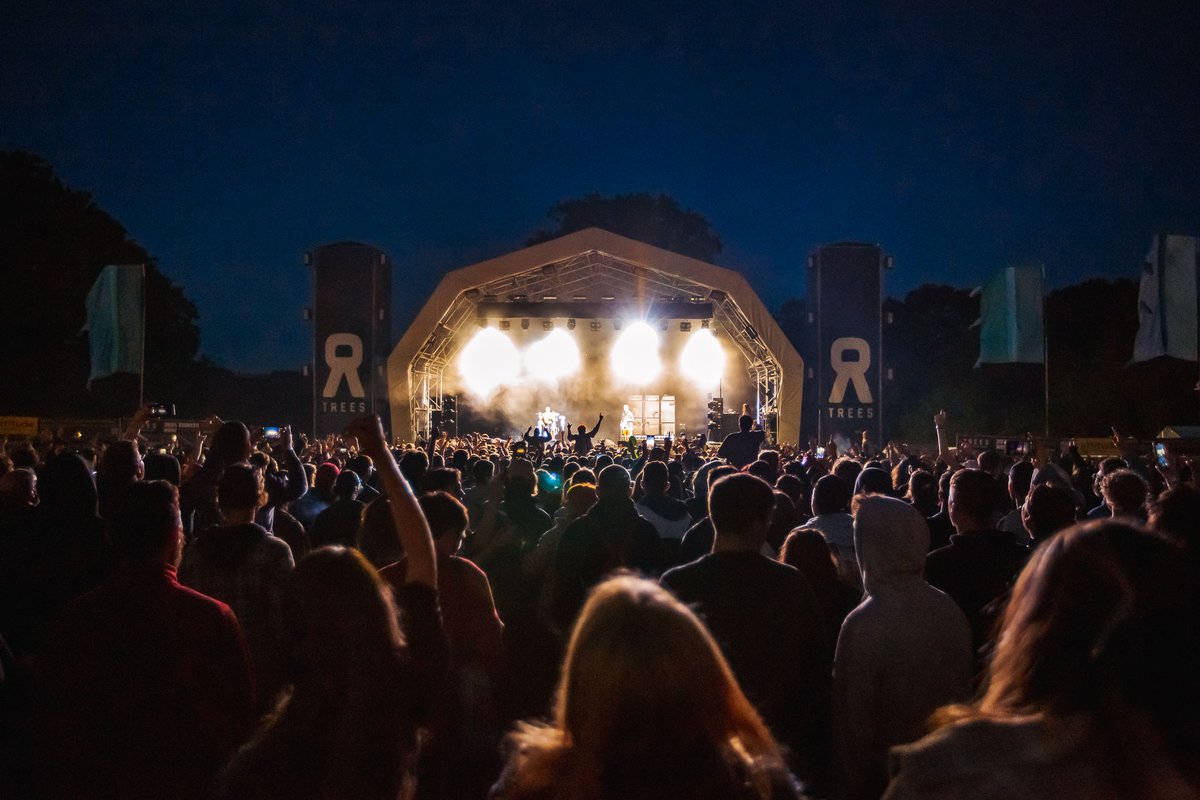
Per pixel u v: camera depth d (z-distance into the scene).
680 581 3.69
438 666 2.90
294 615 2.47
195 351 46.75
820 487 5.69
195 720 3.06
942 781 1.65
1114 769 1.55
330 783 2.31
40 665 3.07
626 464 16.06
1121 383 36.09
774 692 3.53
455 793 3.86
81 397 37.91
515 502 6.91
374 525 4.32
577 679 1.77
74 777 2.99
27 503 5.68
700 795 1.74
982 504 4.52
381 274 27.02
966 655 3.56
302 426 38.84
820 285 26.42
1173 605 1.62
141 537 3.14
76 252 38.03
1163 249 17.02
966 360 50.84
